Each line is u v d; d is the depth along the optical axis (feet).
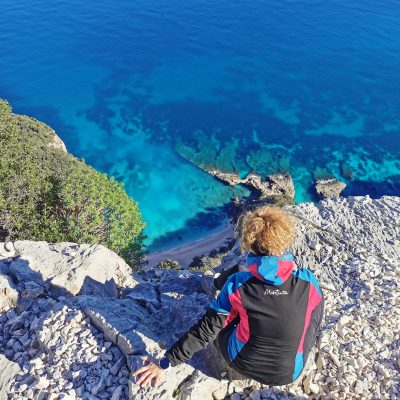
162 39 321.73
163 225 172.35
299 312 13.39
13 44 309.22
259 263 13.56
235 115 239.30
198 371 16.81
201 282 25.75
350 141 222.48
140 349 17.43
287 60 297.33
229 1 370.73
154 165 202.18
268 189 190.39
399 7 361.71
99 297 22.22
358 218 35.06
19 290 23.15
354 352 19.66
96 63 291.79
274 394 16.80
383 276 26.27
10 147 73.97
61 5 361.71
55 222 58.54
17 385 17.25
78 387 16.56
